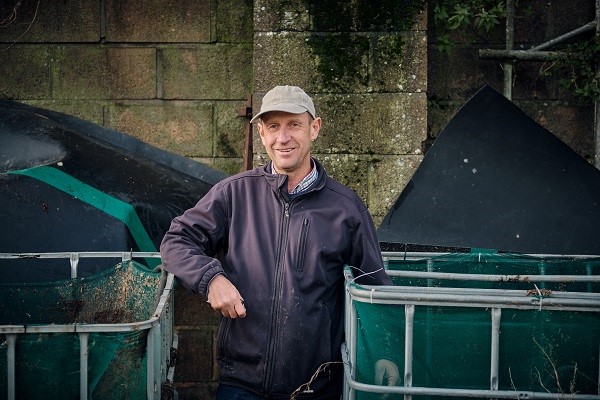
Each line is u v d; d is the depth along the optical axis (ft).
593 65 14.57
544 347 7.79
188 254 8.96
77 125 14.19
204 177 14.25
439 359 7.95
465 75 14.70
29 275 10.39
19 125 12.60
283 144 9.12
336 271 9.32
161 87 14.67
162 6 14.61
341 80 13.52
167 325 9.87
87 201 11.16
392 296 7.84
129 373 7.89
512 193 11.08
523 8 14.76
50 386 7.72
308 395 8.99
